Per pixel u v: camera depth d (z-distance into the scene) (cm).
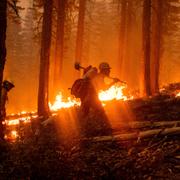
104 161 660
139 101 1206
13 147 770
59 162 652
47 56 1827
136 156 689
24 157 683
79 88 952
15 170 631
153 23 2889
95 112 951
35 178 609
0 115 896
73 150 755
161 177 596
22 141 835
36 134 930
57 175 610
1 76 774
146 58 2089
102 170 624
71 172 622
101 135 851
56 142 819
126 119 957
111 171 613
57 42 2739
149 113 1015
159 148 708
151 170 620
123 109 1053
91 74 949
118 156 695
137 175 605
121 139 779
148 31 2092
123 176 601
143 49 2098
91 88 945
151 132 773
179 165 637
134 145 756
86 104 952
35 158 674
